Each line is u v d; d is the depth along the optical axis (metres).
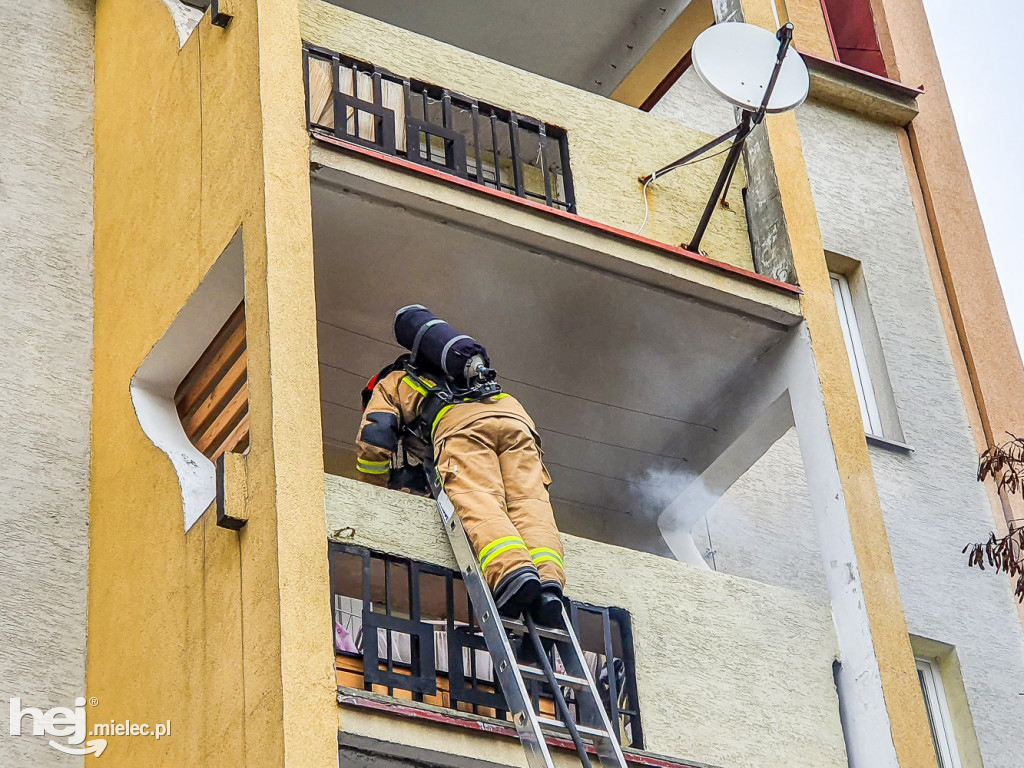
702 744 9.53
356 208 10.20
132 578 9.95
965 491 14.11
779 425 11.72
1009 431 14.62
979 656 13.29
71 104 12.60
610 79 14.78
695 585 10.12
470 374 9.55
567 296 11.11
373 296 11.06
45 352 11.43
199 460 9.99
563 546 9.83
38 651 10.31
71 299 11.72
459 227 10.45
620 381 11.90
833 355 11.30
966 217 15.99
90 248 12.01
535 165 11.84
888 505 13.70
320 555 8.48
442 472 9.30
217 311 10.01
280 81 9.86
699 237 11.34
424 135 11.66
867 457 10.96
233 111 10.03
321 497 8.63
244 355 10.30
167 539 9.61
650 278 10.97
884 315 14.94
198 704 8.70
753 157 12.09
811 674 10.15
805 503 13.66
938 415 14.52
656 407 12.09
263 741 8.04
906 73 17.08
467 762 8.54
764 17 12.51
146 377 10.60
